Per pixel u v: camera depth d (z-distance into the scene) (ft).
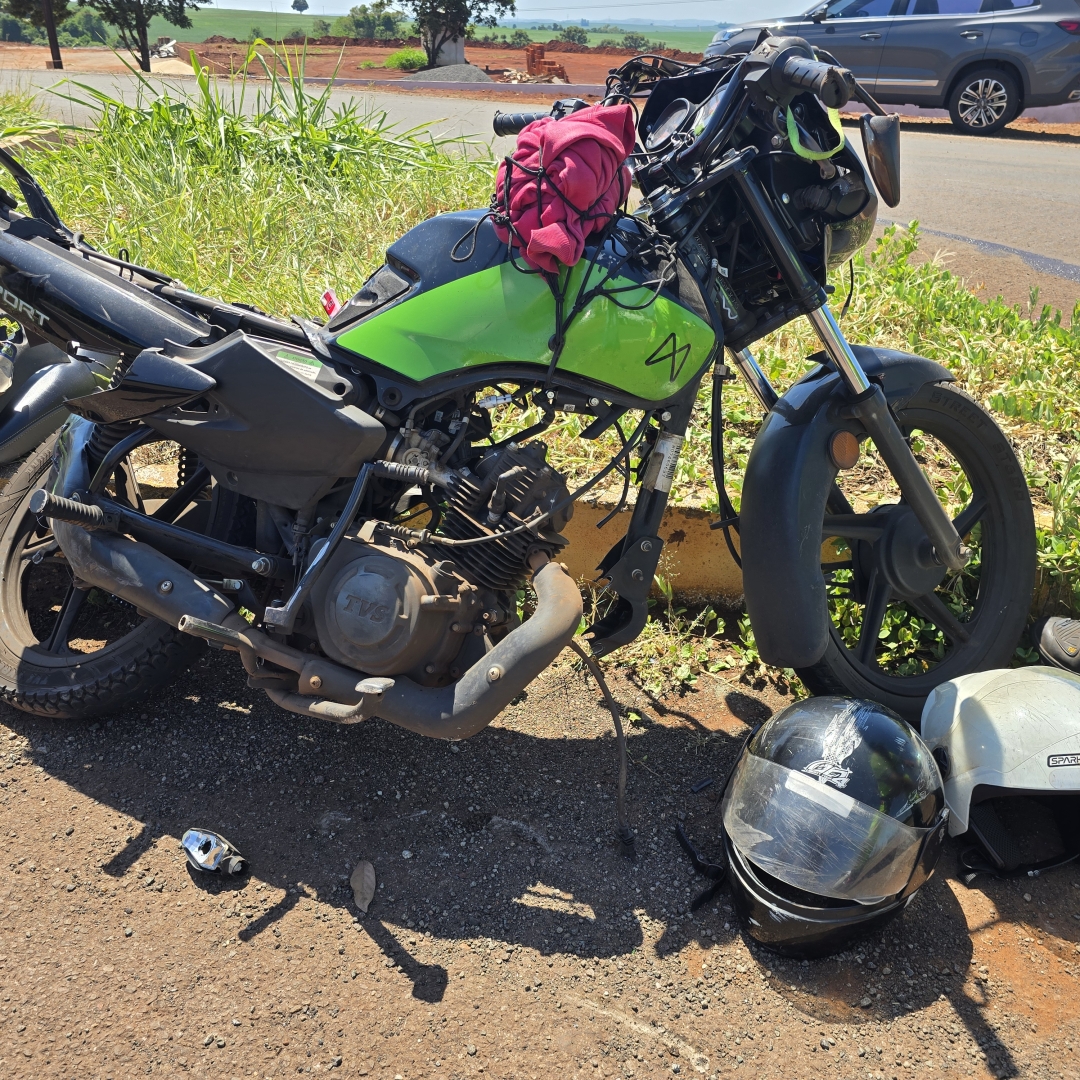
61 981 7.06
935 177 31.63
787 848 7.26
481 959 7.41
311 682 7.73
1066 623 10.20
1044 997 7.37
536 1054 6.74
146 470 11.76
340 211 18.89
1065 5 39.11
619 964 7.43
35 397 11.03
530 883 8.07
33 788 8.72
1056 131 45.01
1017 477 10.09
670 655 10.77
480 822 8.64
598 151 7.36
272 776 9.00
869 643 10.00
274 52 23.73
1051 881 8.46
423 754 9.36
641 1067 6.70
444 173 21.74
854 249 8.79
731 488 11.54
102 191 18.56
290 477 7.93
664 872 8.23
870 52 42.39
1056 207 27.32
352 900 7.83
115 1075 6.48
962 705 8.77
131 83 37.78
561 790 9.05
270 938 7.47
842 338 8.69
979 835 8.41
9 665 9.36
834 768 7.41
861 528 9.77
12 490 10.38
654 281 7.84
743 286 8.98
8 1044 6.63
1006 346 15.20
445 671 8.02
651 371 7.98
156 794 8.73
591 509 11.30
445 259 7.69
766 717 10.12
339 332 7.93
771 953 7.57
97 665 9.09
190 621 7.59
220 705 9.82
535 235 7.31
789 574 8.68
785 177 8.30
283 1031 6.82
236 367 7.63
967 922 7.99
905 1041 6.98
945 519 9.20
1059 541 11.05
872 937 7.75
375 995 7.09
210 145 20.92
